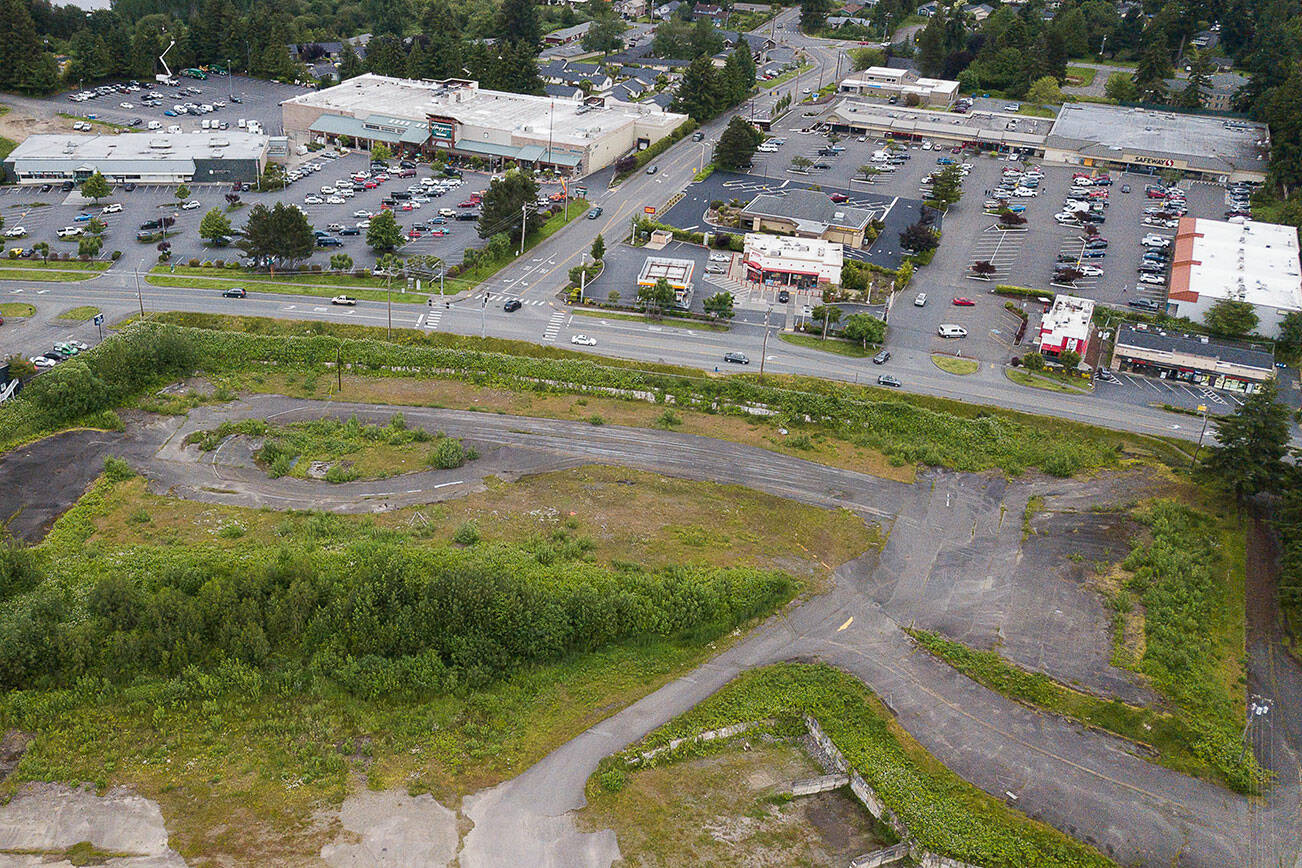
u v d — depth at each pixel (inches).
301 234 6087.6
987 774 3006.9
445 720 3132.4
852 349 5625.0
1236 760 3065.9
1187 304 5915.4
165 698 3120.1
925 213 7436.0
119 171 7504.9
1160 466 4638.3
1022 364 5521.7
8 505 4010.8
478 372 5236.2
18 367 4817.9
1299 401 5201.8
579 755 3031.5
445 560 3649.1
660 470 4525.1
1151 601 3683.6
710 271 6505.9
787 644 3511.3
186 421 4719.5
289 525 3959.2
